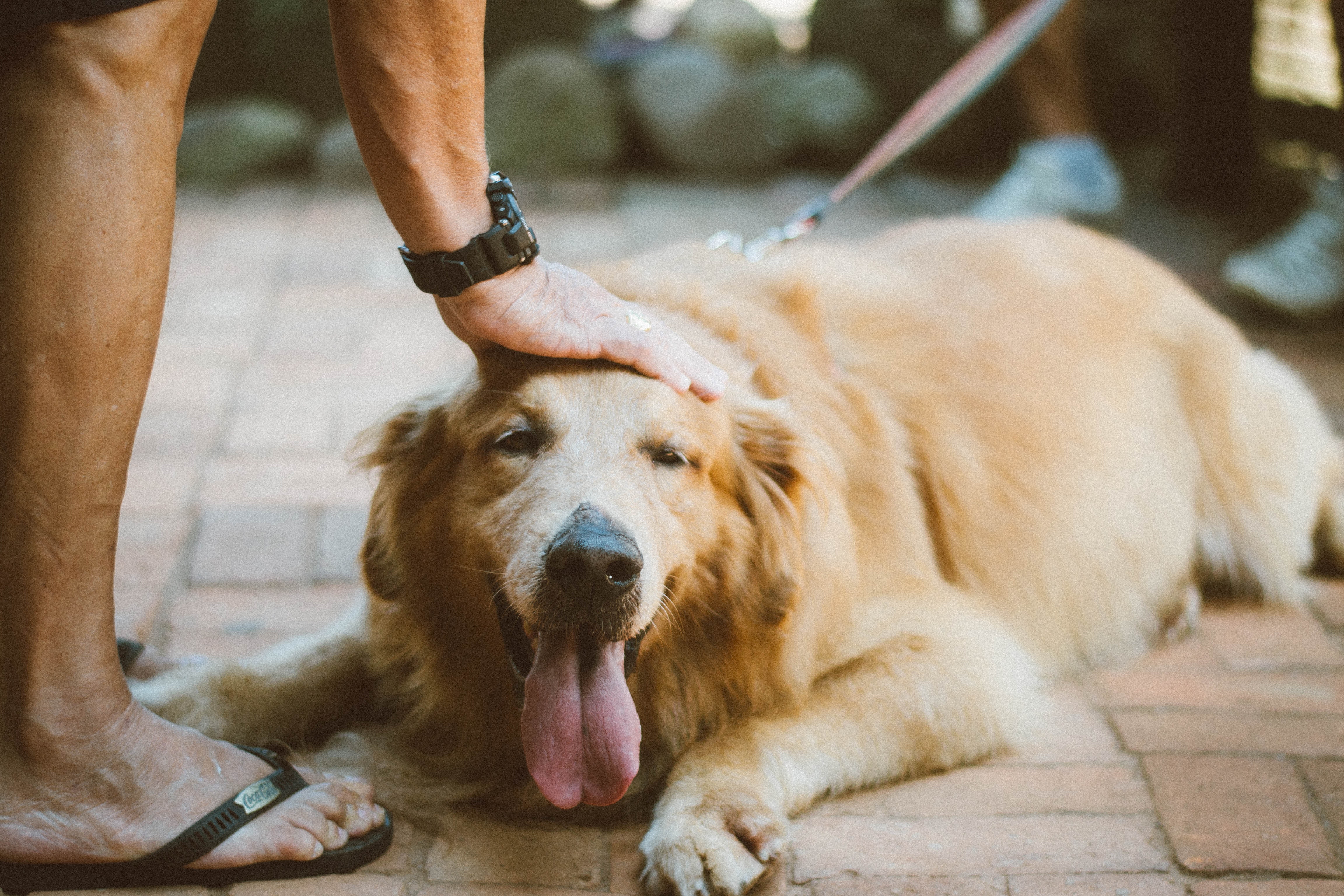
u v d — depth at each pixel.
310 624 3.13
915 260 3.39
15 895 2.02
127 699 2.06
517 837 2.35
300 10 9.10
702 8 9.49
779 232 3.34
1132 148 8.99
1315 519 3.65
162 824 2.03
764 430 2.49
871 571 2.77
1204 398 3.46
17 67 1.77
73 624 1.96
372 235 6.95
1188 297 3.60
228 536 3.58
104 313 1.84
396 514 2.44
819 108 8.69
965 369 3.13
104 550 1.97
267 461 4.11
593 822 2.42
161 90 1.85
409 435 2.46
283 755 2.48
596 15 10.31
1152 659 3.21
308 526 3.67
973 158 8.75
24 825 1.98
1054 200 5.82
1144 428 3.37
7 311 1.80
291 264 6.35
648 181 8.27
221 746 2.15
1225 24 7.42
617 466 2.22
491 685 2.45
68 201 1.79
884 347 3.07
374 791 2.39
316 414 4.52
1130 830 2.40
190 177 8.11
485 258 2.08
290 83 9.28
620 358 2.23
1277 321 5.72
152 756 2.05
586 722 2.15
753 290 2.88
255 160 8.25
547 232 6.89
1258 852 2.33
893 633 2.69
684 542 2.29
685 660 2.45
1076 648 3.19
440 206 2.02
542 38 9.54
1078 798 2.51
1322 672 3.11
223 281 6.04
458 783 2.49
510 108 8.31
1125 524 3.28
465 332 2.29
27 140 1.78
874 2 9.02
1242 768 2.63
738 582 2.44
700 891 2.10
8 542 1.88
